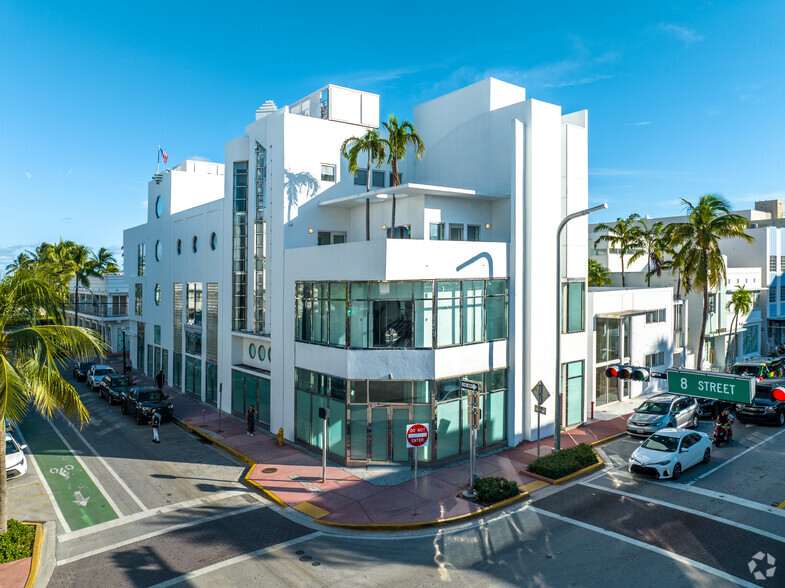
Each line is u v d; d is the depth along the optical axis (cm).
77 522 1581
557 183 2431
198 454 2258
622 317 3100
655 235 4678
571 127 2578
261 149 2664
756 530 1465
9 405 1265
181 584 1237
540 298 2366
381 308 2027
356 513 1631
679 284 3753
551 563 1313
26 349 1304
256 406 2702
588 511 1625
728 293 4269
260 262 2694
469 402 1762
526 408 2347
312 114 2914
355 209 2650
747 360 3256
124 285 5578
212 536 1490
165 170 3803
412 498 1742
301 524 1575
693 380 1309
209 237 3116
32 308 1412
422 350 2005
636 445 2342
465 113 2661
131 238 4412
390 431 2047
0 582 1227
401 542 1454
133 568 1311
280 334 2462
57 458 2192
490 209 2489
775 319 4903
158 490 1842
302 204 2522
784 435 2469
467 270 2119
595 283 4875
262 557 1368
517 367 2305
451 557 1359
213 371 3111
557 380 2100
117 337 5478
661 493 1759
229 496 1792
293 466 2066
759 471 1959
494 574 1266
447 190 2206
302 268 2311
